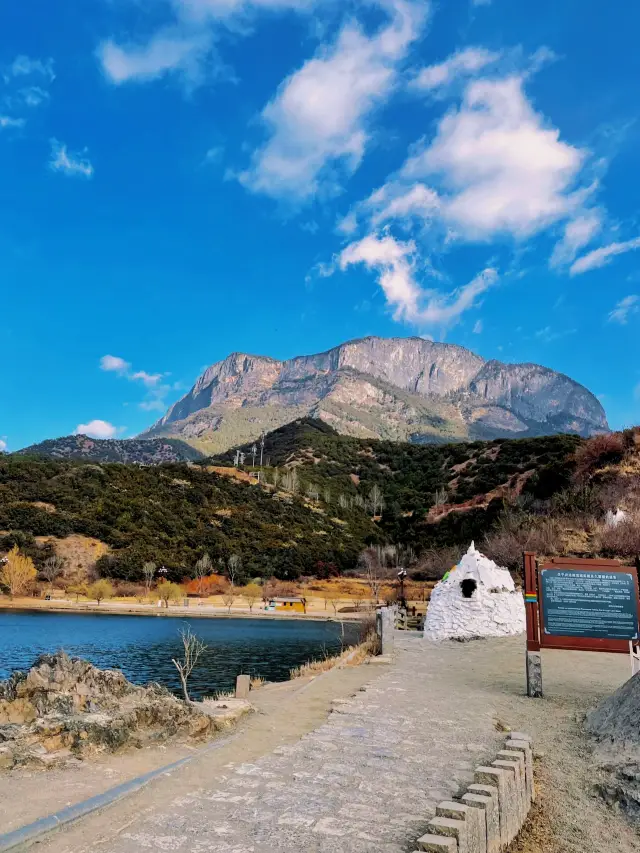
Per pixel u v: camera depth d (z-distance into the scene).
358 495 120.94
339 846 4.65
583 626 11.38
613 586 11.49
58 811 5.23
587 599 11.48
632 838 5.65
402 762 6.96
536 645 11.38
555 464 59.66
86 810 5.29
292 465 141.25
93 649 34.81
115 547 75.62
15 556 65.81
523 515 46.72
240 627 48.91
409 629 24.45
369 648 17.81
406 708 9.99
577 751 7.89
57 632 42.28
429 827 4.57
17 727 7.28
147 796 5.78
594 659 15.33
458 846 4.41
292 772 6.59
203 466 120.94
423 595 53.66
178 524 84.81
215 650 35.69
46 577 68.19
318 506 108.00
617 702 8.57
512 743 6.71
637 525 31.84
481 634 19.41
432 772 6.57
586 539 33.69
